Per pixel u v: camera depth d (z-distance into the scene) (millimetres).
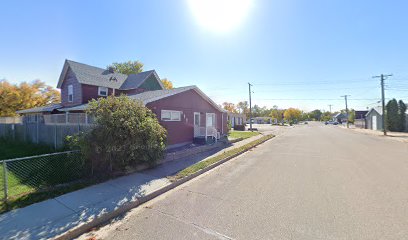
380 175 6809
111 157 6910
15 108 29172
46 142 13109
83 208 4523
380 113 31359
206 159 9492
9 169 7539
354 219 3928
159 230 3740
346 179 6438
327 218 3984
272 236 3434
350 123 65812
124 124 6594
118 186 5906
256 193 5398
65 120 12961
